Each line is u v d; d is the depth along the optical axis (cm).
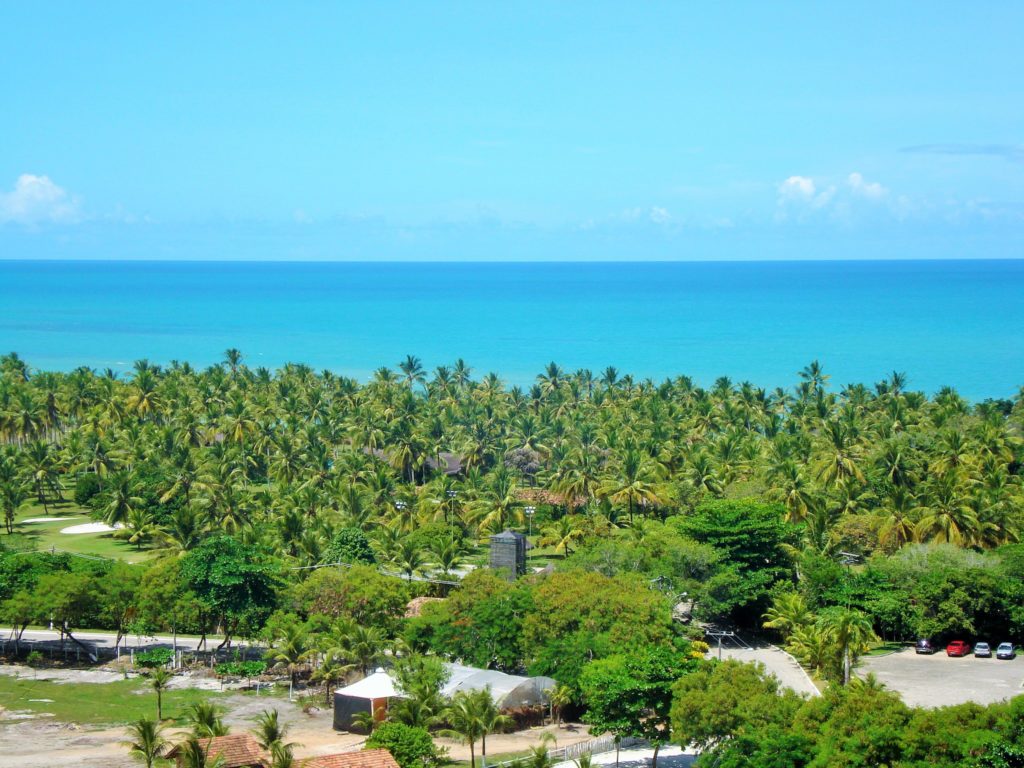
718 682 6581
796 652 9488
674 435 17162
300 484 15412
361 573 9850
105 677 9119
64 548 13725
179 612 9475
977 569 10181
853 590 10512
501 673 8244
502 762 6794
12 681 8938
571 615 8562
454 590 9512
